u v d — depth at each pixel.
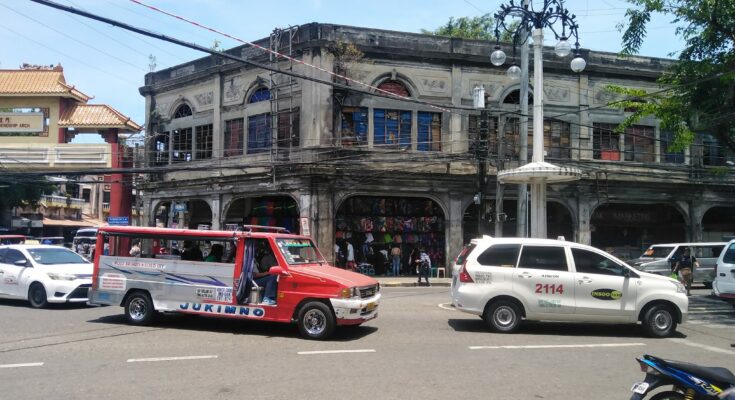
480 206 22.61
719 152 28.88
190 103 29.09
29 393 6.50
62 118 32.38
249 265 10.53
